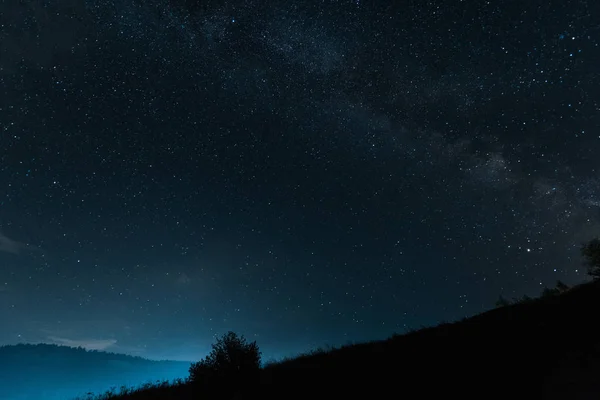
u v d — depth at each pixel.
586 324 8.71
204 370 10.39
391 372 8.85
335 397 7.93
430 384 7.42
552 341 8.20
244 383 10.14
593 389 5.65
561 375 6.41
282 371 11.55
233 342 10.93
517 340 8.90
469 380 7.14
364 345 13.89
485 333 10.48
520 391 6.19
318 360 12.39
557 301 12.37
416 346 11.19
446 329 13.10
